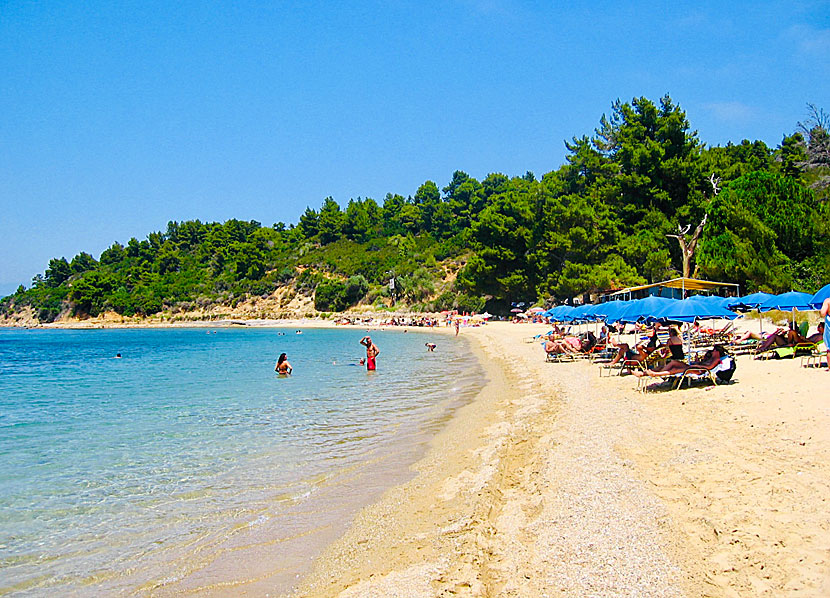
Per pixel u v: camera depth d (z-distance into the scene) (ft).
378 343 159.02
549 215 190.90
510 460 31.63
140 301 383.45
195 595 19.16
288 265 385.91
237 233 461.37
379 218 461.78
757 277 111.04
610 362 73.31
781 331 59.41
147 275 414.00
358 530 23.82
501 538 21.03
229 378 81.56
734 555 17.63
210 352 141.38
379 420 47.34
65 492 30.01
